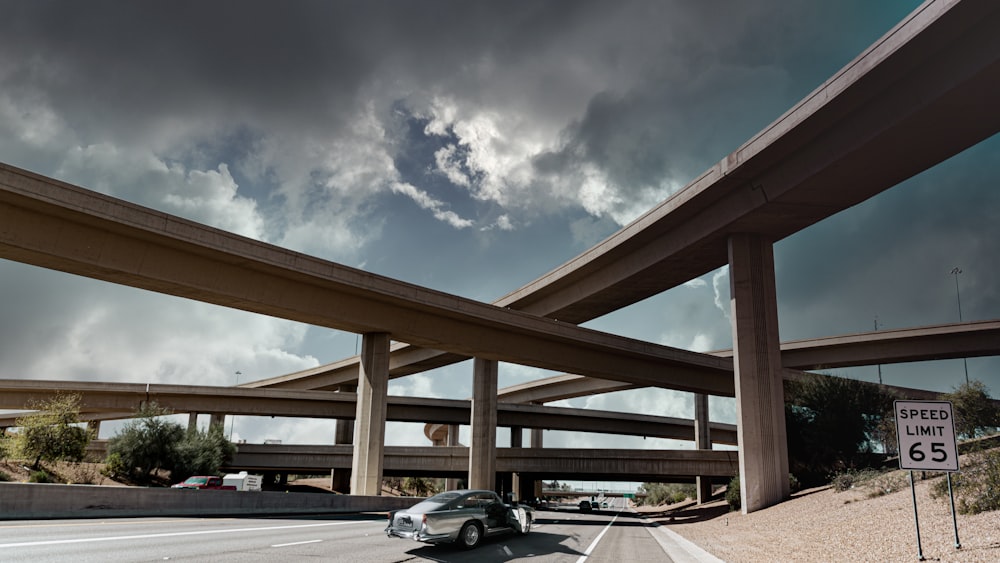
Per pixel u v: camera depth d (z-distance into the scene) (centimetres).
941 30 2955
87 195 3319
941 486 2195
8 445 4472
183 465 5659
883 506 2423
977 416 4347
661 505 11781
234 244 3838
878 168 3734
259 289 4094
